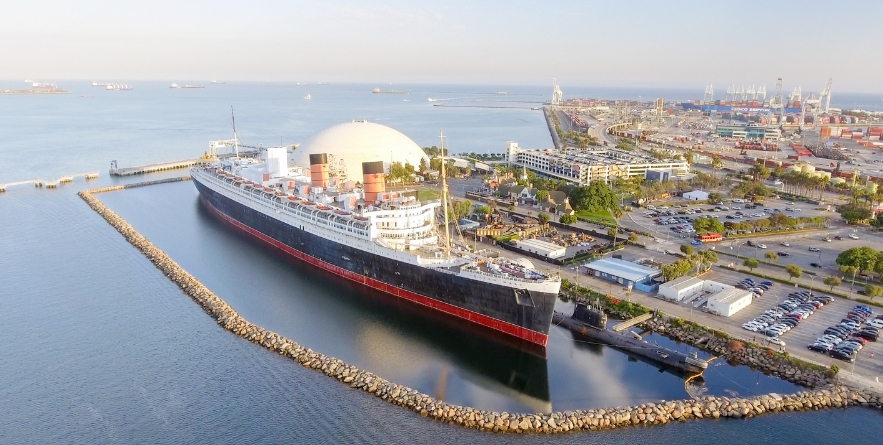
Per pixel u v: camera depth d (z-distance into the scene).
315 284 137.12
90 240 168.38
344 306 123.75
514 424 78.50
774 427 79.00
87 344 102.56
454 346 106.69
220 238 176.38
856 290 125.88
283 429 78.94
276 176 193.75
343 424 79.81
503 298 107.12
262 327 111.44
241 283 136.50
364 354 102.25
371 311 121.56
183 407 83.88
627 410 81.25
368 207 141.00
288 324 113.81
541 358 101.19
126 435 77.69
